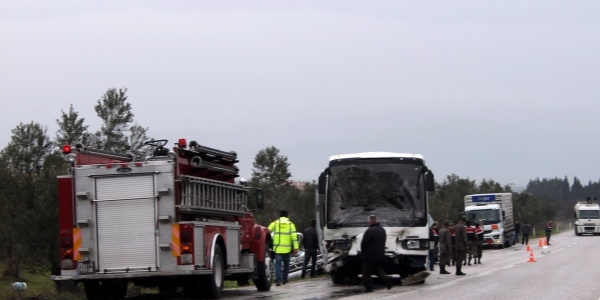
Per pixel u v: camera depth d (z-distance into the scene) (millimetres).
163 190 16375
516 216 90750
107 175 16625
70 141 25000
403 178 21750
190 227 16359
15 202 21328
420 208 21531
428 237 21438
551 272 27062
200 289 17391
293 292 19969
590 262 34188
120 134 25688
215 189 17953
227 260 18297
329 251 21688
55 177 21312
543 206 114125
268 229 21750
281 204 40594
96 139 25391
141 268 16406
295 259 28375
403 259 21250
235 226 18984
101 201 16625
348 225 21562
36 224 20781
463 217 27016
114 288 18375
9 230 20844
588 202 86938
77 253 16594
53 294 18891
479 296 17641
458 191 72500
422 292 19016
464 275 26422
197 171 17344
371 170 21891
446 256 27219
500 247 56750
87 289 17703
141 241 16438
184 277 16875
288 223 22516
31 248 20766
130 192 16547
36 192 21375
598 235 87125
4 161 22438
